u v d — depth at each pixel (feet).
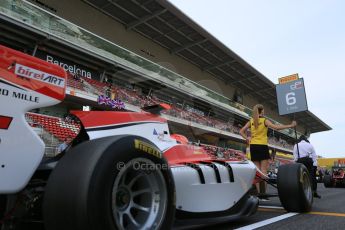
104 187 6.12
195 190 10.19
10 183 6.27
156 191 7.38
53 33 44.78
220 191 11.24
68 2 56.29
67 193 6.06
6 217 7.07
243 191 12.54
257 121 18.19
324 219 13.32
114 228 6.16
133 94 41.57
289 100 22.68
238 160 13.34
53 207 6.16
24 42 43.91
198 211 10.18
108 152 6.41
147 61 53.57
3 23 39.88
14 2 40.47
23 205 7.27
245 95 110.11
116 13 63.57
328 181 50.08
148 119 9.82
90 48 49.24
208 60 84.79
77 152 6.62
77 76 45.78
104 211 6.02
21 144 6.44
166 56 77.56
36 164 6.66
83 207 5.83
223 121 67.67
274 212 15.53
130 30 68.54
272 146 101.60
